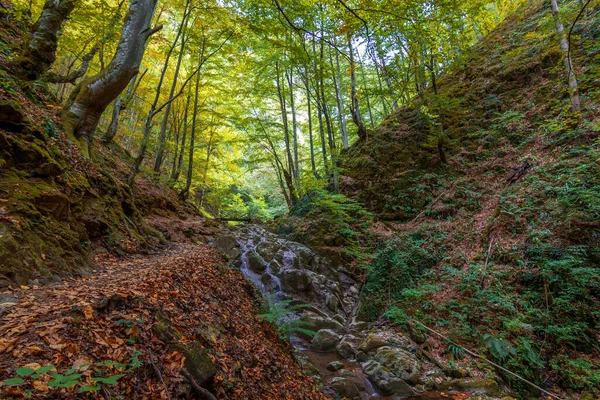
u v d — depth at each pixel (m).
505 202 9.22
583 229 7.27
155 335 2.95
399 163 13.44
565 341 5.96
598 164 8.20
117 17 9.06
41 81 7.05
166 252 7.59
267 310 6.18
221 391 3.00
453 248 9.24
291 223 13.31
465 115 13.70
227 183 25.14
